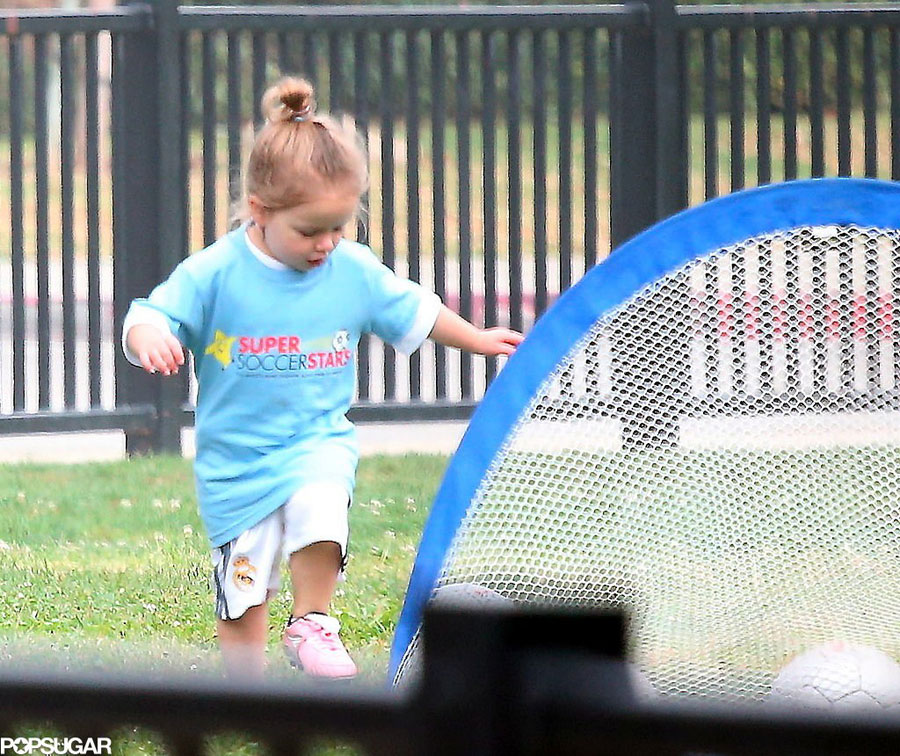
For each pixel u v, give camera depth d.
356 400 27.39
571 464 12.41
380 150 27.47
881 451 12.55
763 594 12.48
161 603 16.73
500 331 15.55
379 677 12.84
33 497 22.94
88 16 26.39
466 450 12.34
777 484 12.52
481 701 4.64
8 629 15.41
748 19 27.16
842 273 12.52
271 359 14.43
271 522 14.29
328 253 14.48
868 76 27.56
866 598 12.55
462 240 27.56
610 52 27.31
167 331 14.05
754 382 12.53
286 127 14.31
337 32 27.09
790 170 27.70
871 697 11.75
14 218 26.80
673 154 27.31
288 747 4.79
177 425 27.25
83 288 55.25
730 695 12.07
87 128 26.78
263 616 14.57
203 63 26.97
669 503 12.47
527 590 12.16
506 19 27.06
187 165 26.98
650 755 4.60
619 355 12.48
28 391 40.00
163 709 4.77
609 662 4.69
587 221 27.59
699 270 12.49
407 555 19.16
